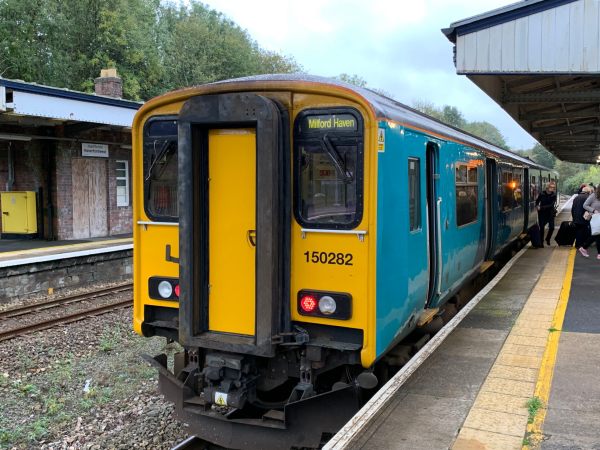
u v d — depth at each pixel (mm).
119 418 6188
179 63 37344
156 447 5570
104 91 17484
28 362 7621
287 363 4879
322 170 4570
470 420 4375
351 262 4477
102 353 8242
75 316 9812
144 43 32438
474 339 6520
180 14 42812
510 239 13133
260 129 4422
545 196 14805
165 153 5203
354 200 4465
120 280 13695
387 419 4410
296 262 4672
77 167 15820
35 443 5637
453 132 7676
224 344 4652
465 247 7871
